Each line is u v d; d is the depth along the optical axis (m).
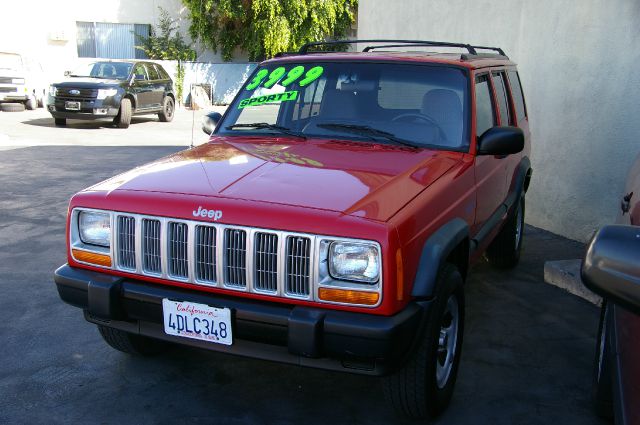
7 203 8.00
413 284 2.90
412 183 3.22
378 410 3.45
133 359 3.98
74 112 16.08
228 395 3.58
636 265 1.38
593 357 4.13
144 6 25.34
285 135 4.11
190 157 3.67
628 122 5.96
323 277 2.77
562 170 6.81
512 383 3.77
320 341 2.74
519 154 5.41
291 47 25.02
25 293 5.04
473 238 3.97
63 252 6.12
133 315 3.10
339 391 3.64
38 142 13.53
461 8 8.59
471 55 4.48
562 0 6.62
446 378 3.41
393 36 10.70
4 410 3.37
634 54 5.84
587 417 3.42
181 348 4.14
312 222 2.76
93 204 3.17
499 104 4.79
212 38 25.64
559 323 4.65
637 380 1.82
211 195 3.00
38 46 24.11
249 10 24.94
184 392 3.60
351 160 3.53
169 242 3.00
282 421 3.33
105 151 12.53
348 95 4.16
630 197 2.90
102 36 25.06
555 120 6.86
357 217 2.77
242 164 3.45
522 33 7.28
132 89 17.19
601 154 6.30
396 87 4.12
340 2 25.50
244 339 2.92
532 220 7.36
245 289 2.89
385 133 3.93
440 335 3.30
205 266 2.95
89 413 3.37
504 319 4.70
